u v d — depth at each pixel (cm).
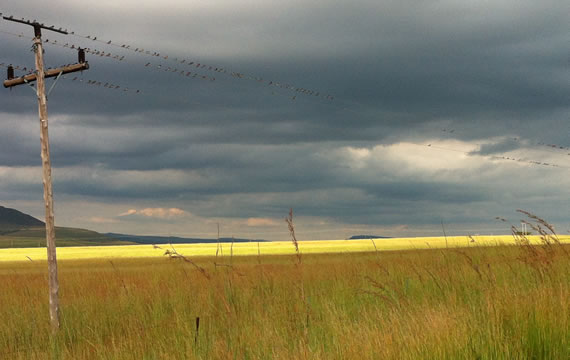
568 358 605
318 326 917
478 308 774
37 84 1709
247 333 821
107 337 1202
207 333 931
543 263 1048
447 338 638
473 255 1473
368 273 1542
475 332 662
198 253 7744
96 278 2306
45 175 1666
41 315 1493
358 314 985
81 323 1374
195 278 1491
